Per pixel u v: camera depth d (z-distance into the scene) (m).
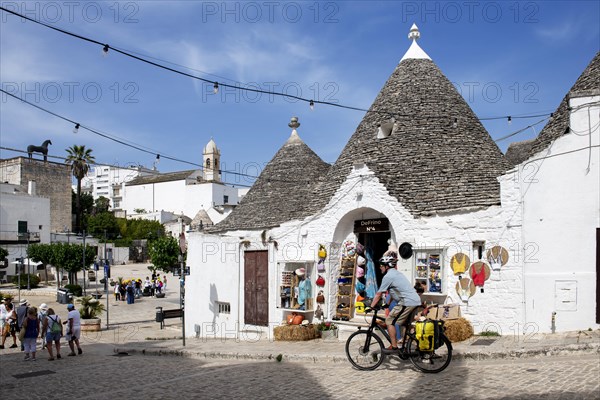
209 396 9.33
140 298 38.09
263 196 20.80
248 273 18.16
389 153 16.72
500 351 10.59
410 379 9.41
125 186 85.06
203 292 19.58
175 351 14.76
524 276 12.48
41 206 52.91
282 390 9.37
